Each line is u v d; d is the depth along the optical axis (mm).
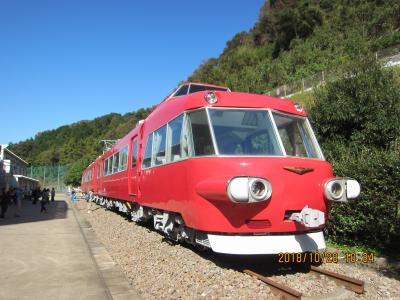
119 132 103375
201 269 6309
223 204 5961
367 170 7859
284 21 69875
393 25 50625
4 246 9586
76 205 27578
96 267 7305
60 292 5742
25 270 7105
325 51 48531
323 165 6766
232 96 6848
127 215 15398
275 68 49500
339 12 61750
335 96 11484
